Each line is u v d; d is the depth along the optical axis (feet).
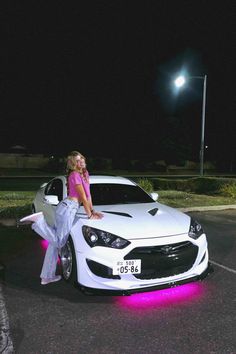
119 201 18.56
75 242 14.39
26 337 11.39
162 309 13.38
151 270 13.74
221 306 13.70
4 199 39.70
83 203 14.61
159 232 14.34
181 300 14.19
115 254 13.48
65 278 15.65
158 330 11.87
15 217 28.71
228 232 26.61
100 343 11.09
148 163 168.76
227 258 20.03
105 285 13.46
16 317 12.67
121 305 13.67
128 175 134.92
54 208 18.94
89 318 12.62
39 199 23.47
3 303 13.78
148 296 14.53
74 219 15.23
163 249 13.78
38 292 14.80
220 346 10.98
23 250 20.85
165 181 58.59
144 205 17.74
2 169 137.49
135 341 11.21
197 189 53.06
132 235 13.94
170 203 39.17
